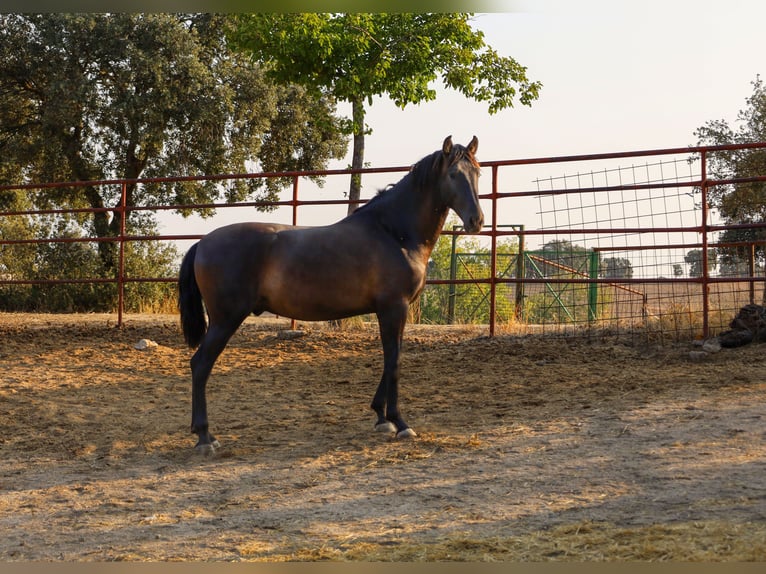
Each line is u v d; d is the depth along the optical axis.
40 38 22.58
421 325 12.02
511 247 21.77
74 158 23.25
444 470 5.08
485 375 8.26
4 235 23.17
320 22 12.58
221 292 5.84
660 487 4.40
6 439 6.34
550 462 5.08
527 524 3.98
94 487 5.07
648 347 9.09
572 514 4.08
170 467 5.50
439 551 3.66
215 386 8.21
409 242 6.05
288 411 7.06
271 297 5.92
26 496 4.91
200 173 23.77
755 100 18.30
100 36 22.17
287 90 24.11
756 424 5.55
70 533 4.22
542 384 7.65
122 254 11.77
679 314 9.72
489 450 5.47
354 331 11.26
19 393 7.93
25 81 23.25
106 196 23.75
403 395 7.51
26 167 24.58
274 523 4.25
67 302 21.58
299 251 5.89
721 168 17.50
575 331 10.26
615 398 6.81
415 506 4.41
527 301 16.81
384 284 5.93
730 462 4.74
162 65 22.19
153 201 23.97
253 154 23.42
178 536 4.11
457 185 5.86
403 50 13.13
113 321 12.51
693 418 5.88
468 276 19.22
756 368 7.62
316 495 4.72
